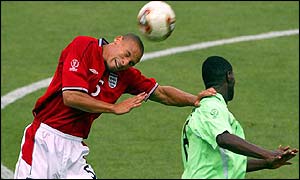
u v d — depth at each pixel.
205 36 56.31
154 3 26.16
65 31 56.72
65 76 25.17
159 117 44.34
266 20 59.44
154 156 40.22
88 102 24.95
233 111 45.47
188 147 24.91
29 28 57.34
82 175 27.22
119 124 43.56
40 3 62.19
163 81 49.22
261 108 45.88
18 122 43.78
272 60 52.38
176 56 52.88
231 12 60.69
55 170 26.94
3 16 59.59
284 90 48.16
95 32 56.66
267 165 24.77
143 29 26.03
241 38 56.00
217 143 23.84
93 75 25.77
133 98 24.28
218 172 24.53
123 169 38.94
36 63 51.59
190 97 27.33
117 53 25.66
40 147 26.88
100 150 40.84
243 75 50.06
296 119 44.66
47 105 26.72
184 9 61.00
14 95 47.06
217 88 25.36
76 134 27.03
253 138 42.47
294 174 38.94
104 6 61.56
